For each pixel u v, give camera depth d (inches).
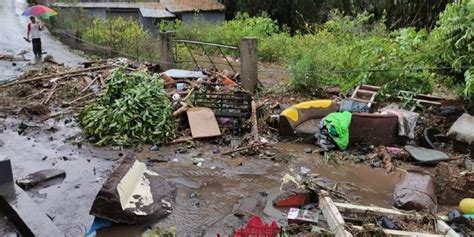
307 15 944.9
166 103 319.0
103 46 653.9
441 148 278.2
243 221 196.5
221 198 219.6
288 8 976.9
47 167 258.1
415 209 202.1
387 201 217.2
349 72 389.7
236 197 220.4
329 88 402.9
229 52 645.3
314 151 280.4
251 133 300.2
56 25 836.0
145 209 198.1
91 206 206.5
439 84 383.2
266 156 272.8
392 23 643.5
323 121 290.2
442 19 316.5
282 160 266.2
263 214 202.4
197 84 380.8
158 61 522.6
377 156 270.4
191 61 543.5
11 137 308.8
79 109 366.6
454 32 303.3
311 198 213.5
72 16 798.5
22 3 1354.6
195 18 868.0
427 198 206.2
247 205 210.2
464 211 200.4
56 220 197.2
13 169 254.2
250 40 383.2
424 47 352.2
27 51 669.9
